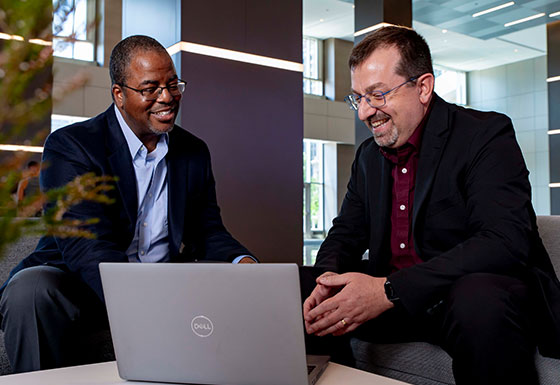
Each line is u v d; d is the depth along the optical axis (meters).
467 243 1.35
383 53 1.51
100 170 1.77
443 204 1.52
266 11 5.70
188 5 5.17
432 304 1.29
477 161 1.48
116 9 10.91
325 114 14.34
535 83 16.61
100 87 10.62
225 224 5.34
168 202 1.89
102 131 1.84
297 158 5.84
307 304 1.28
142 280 1.04
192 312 1.02
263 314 0.97
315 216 15.17
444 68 17.47
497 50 15.52
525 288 1.25
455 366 1.21
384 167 1.68
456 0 9.54
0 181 0.54
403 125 1.54
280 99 5.76
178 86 1.80
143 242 1.89
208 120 5.27
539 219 1.87
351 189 1.86
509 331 1.16
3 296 1.55
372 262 1.67
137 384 1.07
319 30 13.75
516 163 1.46
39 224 0.60
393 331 1.57
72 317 1.57
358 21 7.02
